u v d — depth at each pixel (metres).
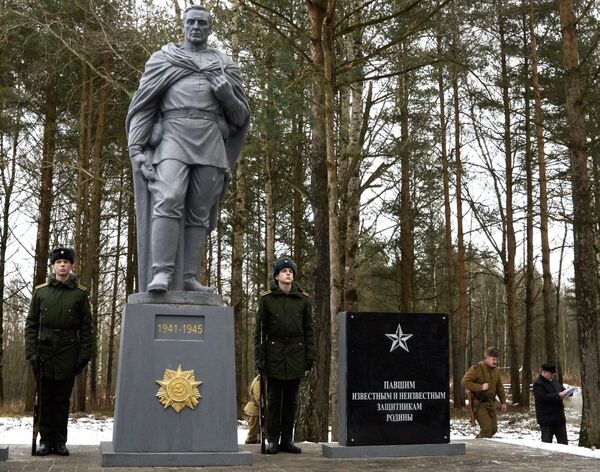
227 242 31.34
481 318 60.56
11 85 26.16
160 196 8.64
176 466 7.87
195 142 8.80
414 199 31.19
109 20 21.64
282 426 9.41
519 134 30.39
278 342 9.20
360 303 39.84
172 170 8.68
